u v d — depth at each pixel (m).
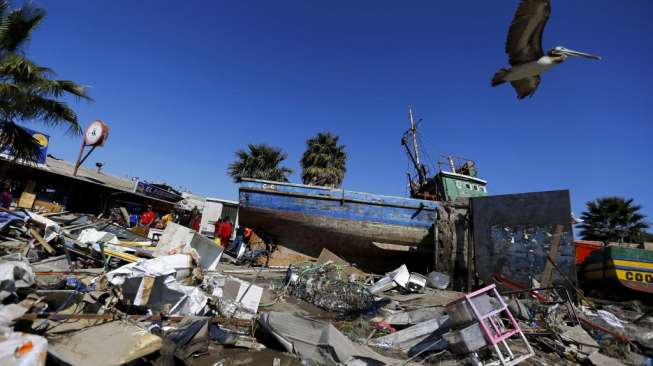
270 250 13.36
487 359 4.12
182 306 4.50
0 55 8.86
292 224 13.14
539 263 9.56
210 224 22.84
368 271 13.80
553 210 9.77
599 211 28.27
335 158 23.75
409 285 8.90
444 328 4.75
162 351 3.31
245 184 13.16
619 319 7.00
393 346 4.73
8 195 10.83
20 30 8.96
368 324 5.52
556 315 6.28
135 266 4.62
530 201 10.19
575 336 5.50
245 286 5.56
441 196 15.02
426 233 13.12
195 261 5.63
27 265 3.49
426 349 4.39
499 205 10.69
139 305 4.16
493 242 10.48
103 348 3.03
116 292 4.27
